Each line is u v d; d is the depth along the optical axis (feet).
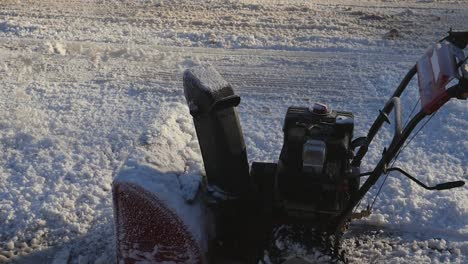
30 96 22.24
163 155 13.85
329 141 12.56
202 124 12.78
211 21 27.35
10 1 29.27
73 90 22.65
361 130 20.07
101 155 19.20
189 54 24.91
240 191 13.10
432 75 11.71
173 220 12.56
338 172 12.57
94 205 17.29
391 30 26.16
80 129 20.43
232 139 12.80
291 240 12.91
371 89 22.43
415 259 15.52
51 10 28.53
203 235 12.71
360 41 25.53
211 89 12.50
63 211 17.04
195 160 14.25
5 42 25.82
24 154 19.30
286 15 27.81
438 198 17.13
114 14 28.09
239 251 13.51
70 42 25.80
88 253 15.85
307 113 13.33
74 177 18.26
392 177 17.90
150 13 28.14
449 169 18.42
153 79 23.31
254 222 13.34
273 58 24.58
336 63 24.14
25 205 17.24
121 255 13.28
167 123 15.37
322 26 26.73
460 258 15.57
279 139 19.80
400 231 16.46
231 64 24.20
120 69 23.99
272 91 22.50
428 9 28.40
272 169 14.37
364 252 15.76
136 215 12.79
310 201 12.76
